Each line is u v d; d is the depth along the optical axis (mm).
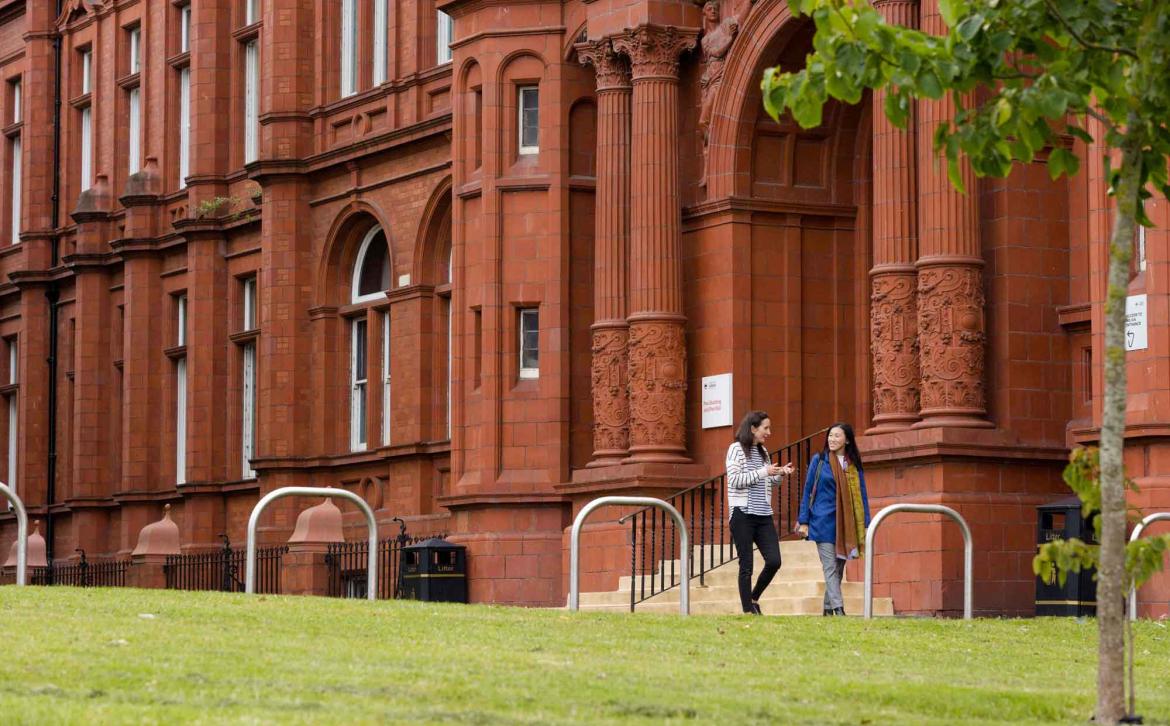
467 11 34656
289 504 41438
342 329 41469
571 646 17875
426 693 14117
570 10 33656
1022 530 26516
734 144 30953
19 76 55781
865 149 31531
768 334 30969
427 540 33656
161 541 43594
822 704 14570
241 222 44156
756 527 23547
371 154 39906
